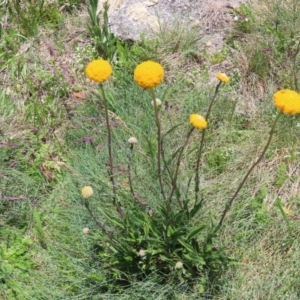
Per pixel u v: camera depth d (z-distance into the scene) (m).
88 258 0.49
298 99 0.34
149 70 0.34
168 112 0.62
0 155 0.58
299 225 0.52
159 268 0.48
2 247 0.52
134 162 0.57
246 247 0.50
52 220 0.54
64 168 0.58
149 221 0.44
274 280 0.48
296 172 0.57
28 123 0.63
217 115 0.63
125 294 0.46
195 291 0.47
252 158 0.58
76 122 0.62
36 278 0.50
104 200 0.53
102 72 0.36
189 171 0.56
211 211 0.50
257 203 0.54
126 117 0.62
